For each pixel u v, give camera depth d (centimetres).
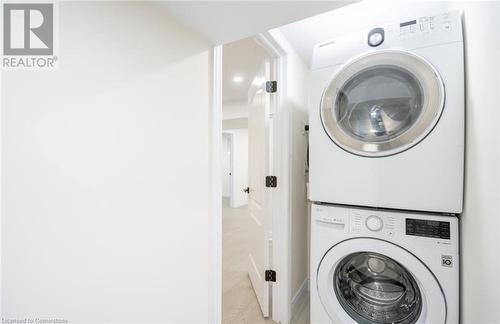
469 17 92
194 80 86
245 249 309
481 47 82
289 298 171
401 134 105
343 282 126
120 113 61
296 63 189
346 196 118
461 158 94
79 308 53
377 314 116
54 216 48
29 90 45
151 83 70
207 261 93
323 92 126
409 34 106
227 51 220
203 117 91
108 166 58
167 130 75
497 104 70
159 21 72
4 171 42
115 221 60
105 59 58
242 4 70
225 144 711
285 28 156
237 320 171
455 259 95
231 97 392
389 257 106
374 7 136
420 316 102
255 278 202
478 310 82
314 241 126
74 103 52
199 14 75
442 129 97
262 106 185
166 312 75
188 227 84
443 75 98
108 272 59
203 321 91
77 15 52
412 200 103
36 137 46
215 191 96
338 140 120
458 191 95
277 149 172
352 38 121
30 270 45
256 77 205
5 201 42
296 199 192
